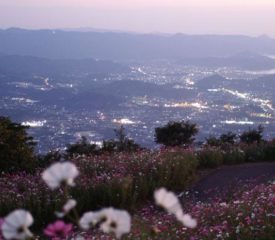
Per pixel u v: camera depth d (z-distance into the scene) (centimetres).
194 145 2069
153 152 1795
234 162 1875
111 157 1702
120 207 1163
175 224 869
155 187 1311
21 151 1695
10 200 1155
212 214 963
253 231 786
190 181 1556
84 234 776
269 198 1015
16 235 197
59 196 1143
